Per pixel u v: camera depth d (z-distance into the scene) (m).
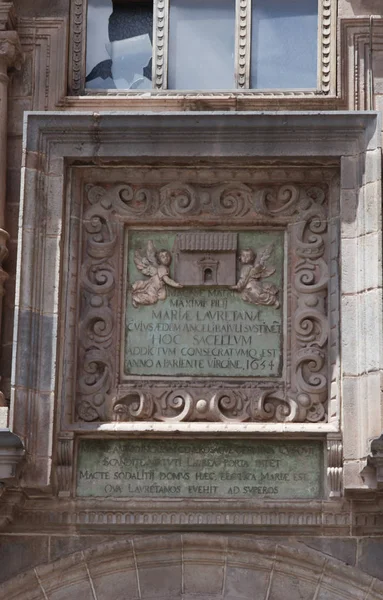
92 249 18.14
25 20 18.86
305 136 17.84
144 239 18.31
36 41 18.81
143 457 17.53
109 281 18.06
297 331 17.81
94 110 18.59
